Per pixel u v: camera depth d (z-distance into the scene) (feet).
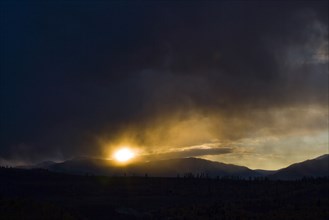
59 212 382.83
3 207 363.76
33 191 578.25
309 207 497.05
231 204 533.96
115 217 478.18
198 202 584.40
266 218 454.40
